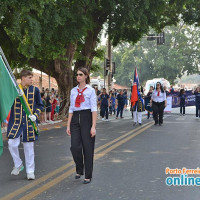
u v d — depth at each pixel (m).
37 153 8.12
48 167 6.55
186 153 7.84
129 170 6.20
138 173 5.97
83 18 16.09
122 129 13.33
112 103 23.47
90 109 5.43
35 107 5.70
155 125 14.81
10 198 4.66
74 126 5.47
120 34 22.25
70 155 7.82
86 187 5.13
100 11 19.52
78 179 5.61
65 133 12.45
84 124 5.39
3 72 4.92
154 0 19.23
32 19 13.03
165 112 24.05
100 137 10.89
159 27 25.75
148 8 19.25
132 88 14.91
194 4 23.58
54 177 5.76
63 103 20.12
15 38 15.09
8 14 13.32
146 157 7.40
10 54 16.62
